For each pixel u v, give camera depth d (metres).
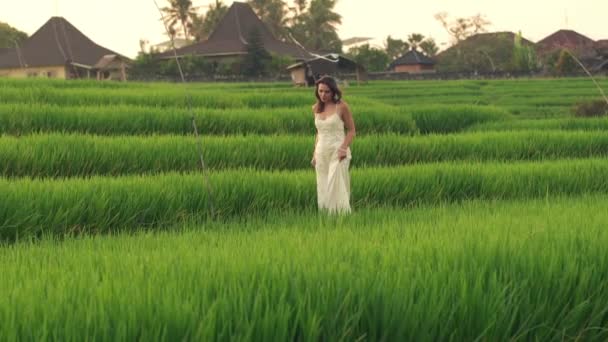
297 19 92.81
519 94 46.94
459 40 88.19
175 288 4.65
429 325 4.62
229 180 11.06
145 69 63.06
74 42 69.38
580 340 5.14
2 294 4.70
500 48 85.69
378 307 4.75
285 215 9.79
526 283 5.17
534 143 18.00
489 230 6.56
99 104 23.14
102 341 4.13
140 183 10.64
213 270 5.15
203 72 64.62
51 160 13.66
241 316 4.33
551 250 5.73
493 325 4.82
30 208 9.40
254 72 65.31
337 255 5.66
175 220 10.12
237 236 7.30
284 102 27.16
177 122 19.84
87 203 9.90
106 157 14.16
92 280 5.03
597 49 64.31
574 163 13.67
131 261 5.74
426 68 89.38
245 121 20.48
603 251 5.79
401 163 16.86
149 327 4.23
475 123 26.98
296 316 4.43
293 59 66.62
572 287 5.38
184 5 85.75
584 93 46.91
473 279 5.18
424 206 10.19
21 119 18.23
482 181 12.38
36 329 4.18
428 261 5.48
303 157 15.73
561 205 8.93
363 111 22.78
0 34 87.38
